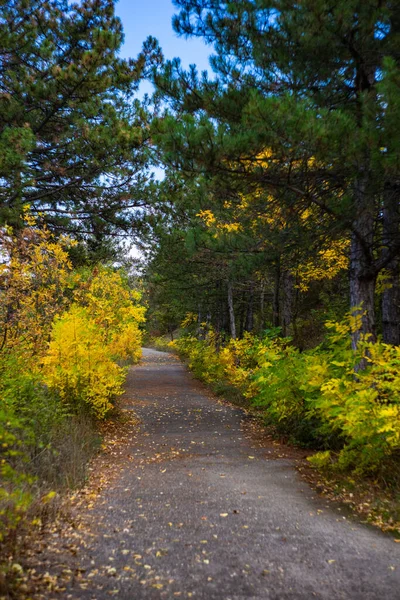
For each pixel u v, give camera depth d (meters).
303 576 3.22
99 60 10.06
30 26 9.85
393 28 6.07
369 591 3.01
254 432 9.41
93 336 9.18
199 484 5.82
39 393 6.94
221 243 8.09
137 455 7.50
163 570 3.29
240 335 23.53
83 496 5.18
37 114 10.60
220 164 6.11
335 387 6.28
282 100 5.41
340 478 5.86
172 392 16.11
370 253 7.02
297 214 7.46
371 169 5.77
